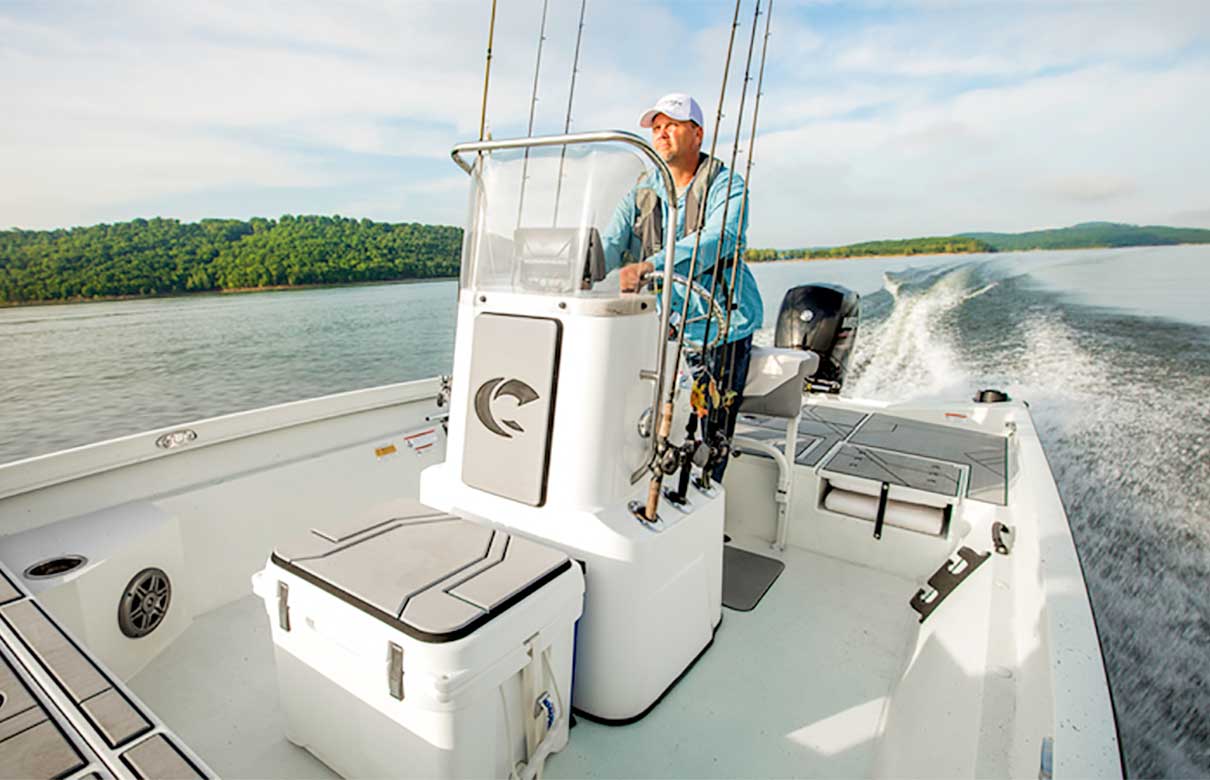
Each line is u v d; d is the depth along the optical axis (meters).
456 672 0.83
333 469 1.94
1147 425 9.79
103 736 0.67
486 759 0.92
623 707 1.24
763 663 1.49
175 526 1.50
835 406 3.23
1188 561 7.91
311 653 1.01
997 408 2.88
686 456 1.26
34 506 1.40
